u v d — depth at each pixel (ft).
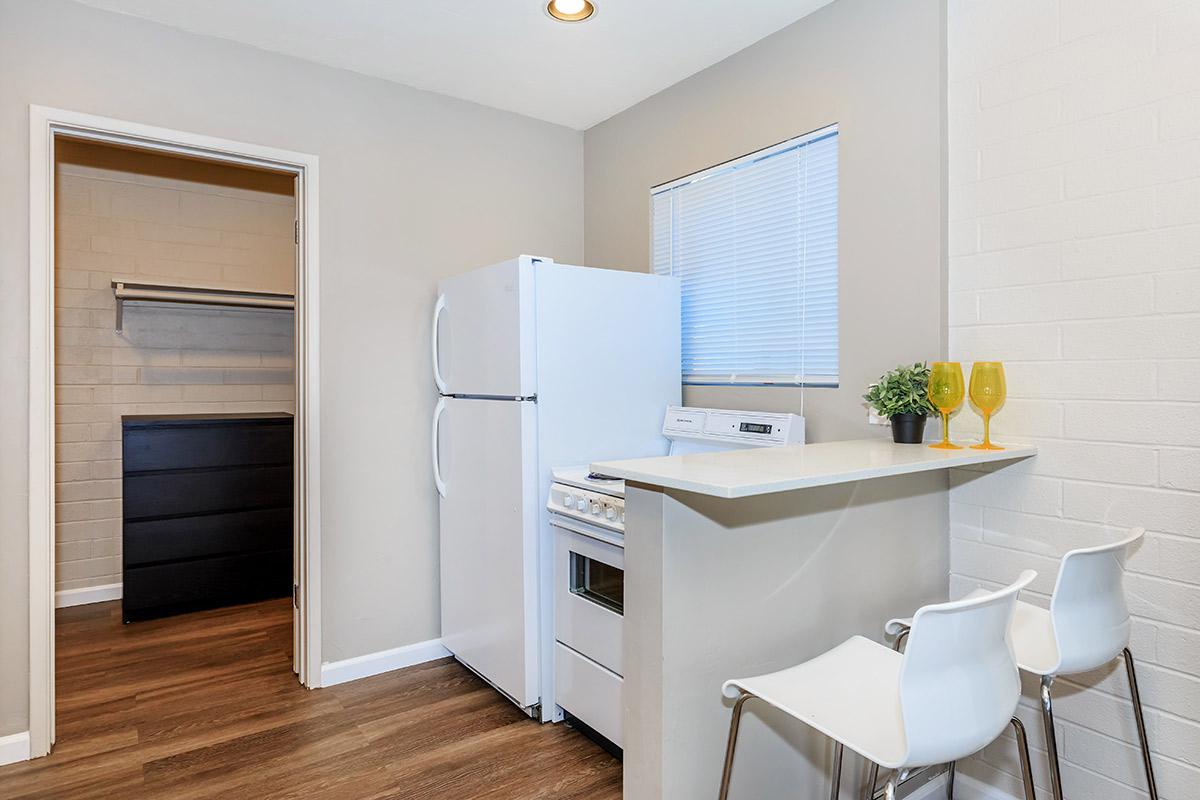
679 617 4.73
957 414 6.69
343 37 8.26
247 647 10.44
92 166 12.30
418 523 9.76
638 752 4.89
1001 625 3.77
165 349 13.05
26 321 7.16
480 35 8.21
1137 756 5.61
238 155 8.42
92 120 7.50
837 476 4.58
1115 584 4.84
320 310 8.93
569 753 7.38
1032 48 6.07
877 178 7.15
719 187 9.09
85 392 12.39
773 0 7.50
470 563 8.96
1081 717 5.95
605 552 7.11
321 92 8.94
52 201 7.36
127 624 11.44
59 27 7.36
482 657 8.76
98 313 12.44
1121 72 5.55
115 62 7.64
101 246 12.41
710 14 7.76
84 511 12.43
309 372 8.85
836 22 7.52
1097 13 5.68
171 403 13.12
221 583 12.31
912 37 6.82
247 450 12.50
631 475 4.64
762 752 5.24
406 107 9.60
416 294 9.70
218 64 8.25
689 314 9.60
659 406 9.17
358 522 9.26
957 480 6.72
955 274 6.63
